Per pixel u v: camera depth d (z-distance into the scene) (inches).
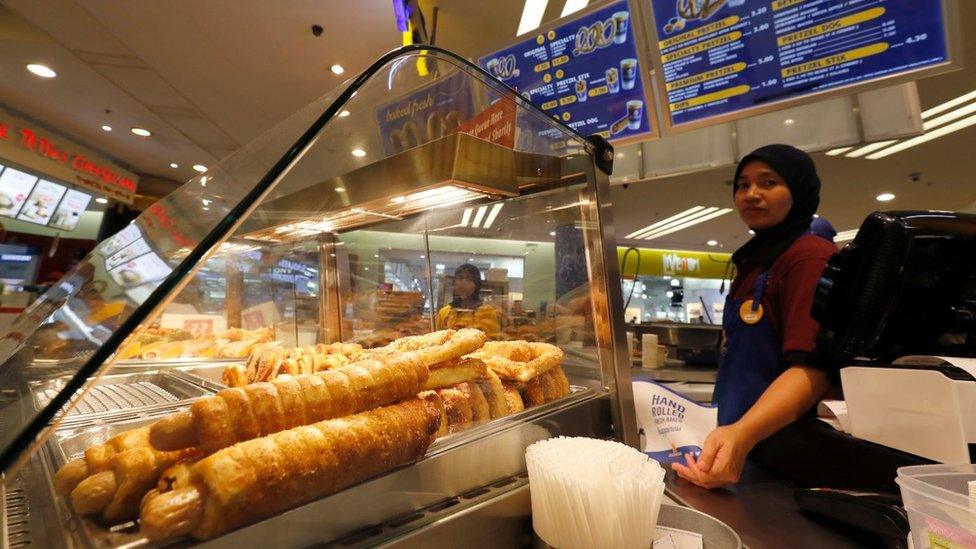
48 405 15.4
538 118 42.1
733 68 77.2
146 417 34.4
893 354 34.3
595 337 42.6
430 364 31.6
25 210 197.0
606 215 43.2
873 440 34.7
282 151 31.2
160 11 118.6
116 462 19.1
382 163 42.8
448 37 120.6
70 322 23.0
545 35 91.6
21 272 200.1
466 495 27.0
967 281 31.5
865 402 35.4
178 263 19.8
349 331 63.3
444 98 43.5
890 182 212.5
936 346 33.4
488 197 47.8
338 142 40.5
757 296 55.1
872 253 31.5
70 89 167.6
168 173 255.9
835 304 34.4
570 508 22.9
